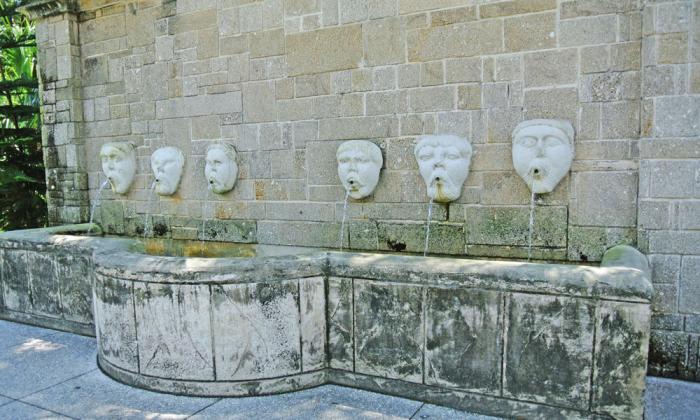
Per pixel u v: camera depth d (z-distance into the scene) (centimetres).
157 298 282
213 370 280
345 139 412
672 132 295
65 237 402
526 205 355
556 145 332
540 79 344
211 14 465
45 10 553
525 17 345
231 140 468
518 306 245
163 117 505
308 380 288
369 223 408
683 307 298
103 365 321
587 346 235
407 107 386
